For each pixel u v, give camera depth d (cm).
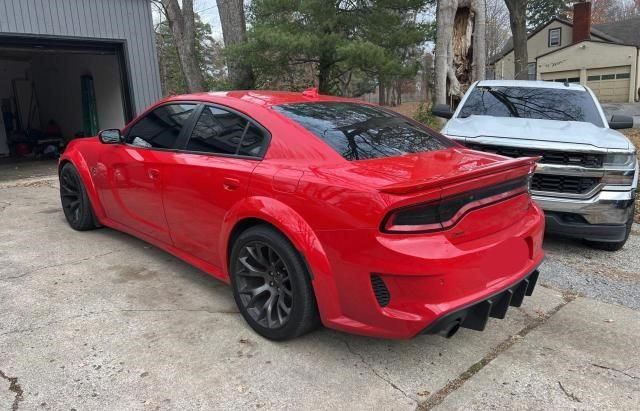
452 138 508
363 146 311
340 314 272
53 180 952
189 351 294
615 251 497
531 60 4003
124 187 432
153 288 382
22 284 387
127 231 455
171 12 1505
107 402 247
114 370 273
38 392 254
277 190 290
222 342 304
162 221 395
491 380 271
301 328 289
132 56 1161
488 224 272
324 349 299
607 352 302
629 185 458
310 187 274
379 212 245
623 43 3356
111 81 1346
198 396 253
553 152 461
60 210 641
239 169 317
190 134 374
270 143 315
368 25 1178
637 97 3353
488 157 329
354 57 1046
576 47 3550
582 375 277
